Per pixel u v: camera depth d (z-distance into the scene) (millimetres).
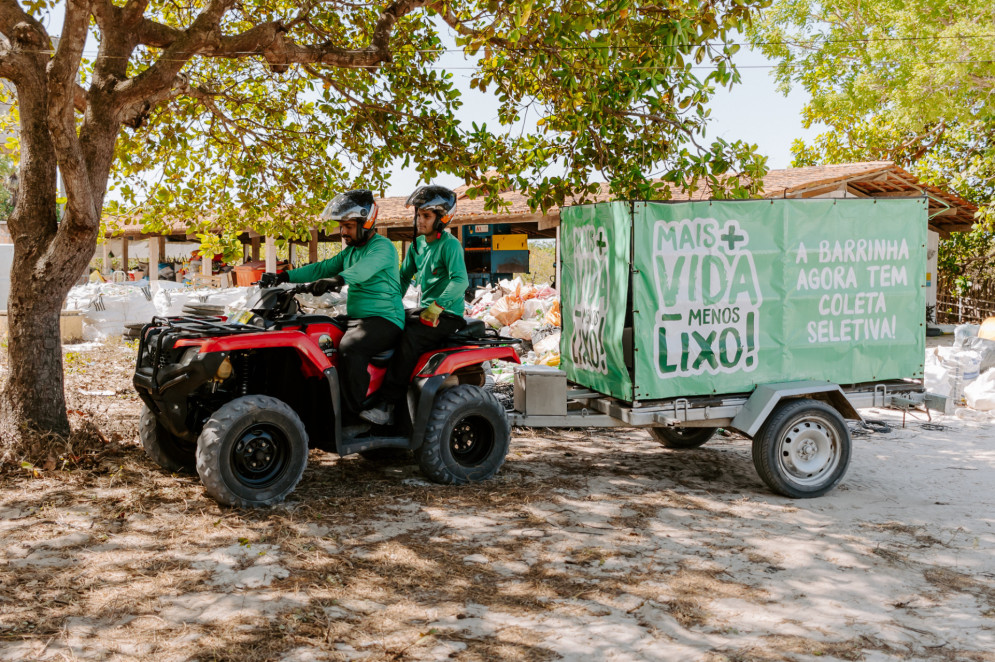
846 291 6414
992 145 22250
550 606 4000
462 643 3582
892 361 6594
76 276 6211
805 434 6102
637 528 5223
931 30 19109
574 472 6637
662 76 7152
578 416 6266
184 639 3525
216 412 5195
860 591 4297
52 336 6184
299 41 9195
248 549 4586
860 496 6148
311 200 9359
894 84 20891
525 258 21531
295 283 5867
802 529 5316
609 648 3574
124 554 4465
